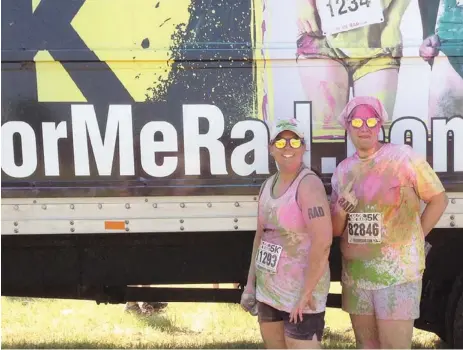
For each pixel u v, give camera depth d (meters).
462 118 2.62
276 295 2.29
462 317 2.83
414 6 2.59
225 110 2.64
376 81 2.62
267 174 2.65
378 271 2.28
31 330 4.37
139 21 2.61
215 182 2.66
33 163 2.65
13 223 2.67
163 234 3.04
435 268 3.03
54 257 3.12
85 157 2.64
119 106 2.63
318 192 2.20
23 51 2.61
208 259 3.13
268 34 2.62
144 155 2.65
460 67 2.61
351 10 2.59
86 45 2.62
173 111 2.63
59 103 2.63
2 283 3.14
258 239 2.47
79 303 5.10
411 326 2.32
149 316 4.68
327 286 2.31
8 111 2.63
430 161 2.65
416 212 2.29
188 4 2.61
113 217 2.67
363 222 2.29
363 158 2.31
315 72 2.62
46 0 2.61
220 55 2.62
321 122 2.64
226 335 4.27
